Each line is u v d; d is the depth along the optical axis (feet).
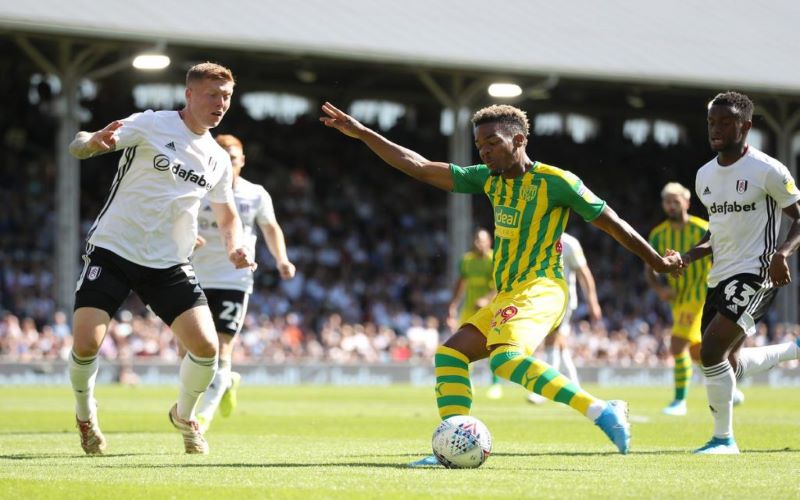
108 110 145.79
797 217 30.86
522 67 115.55
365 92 154.20
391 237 154.30
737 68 128.06
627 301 154.40
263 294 132.05
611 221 27.37
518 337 26.27
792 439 38.24
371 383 104.94
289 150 156.46
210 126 29.35
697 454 31.63
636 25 131.95
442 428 26.89
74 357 29.14
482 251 73.36
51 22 96.37
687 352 55.93
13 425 45.01
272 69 140.15
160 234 29.14
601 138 173.37
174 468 26.99
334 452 32.24
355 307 138.51
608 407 25.32
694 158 176.76
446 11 122.31
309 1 115.34
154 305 29.60
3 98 139.23
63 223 103.19
